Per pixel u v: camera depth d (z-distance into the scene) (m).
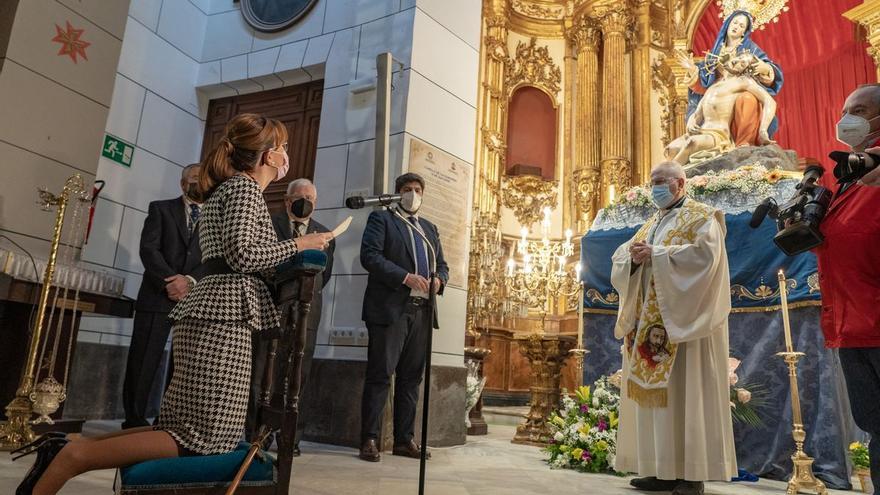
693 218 3.37
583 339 5.23
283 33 5.97
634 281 3.54
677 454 3.13
